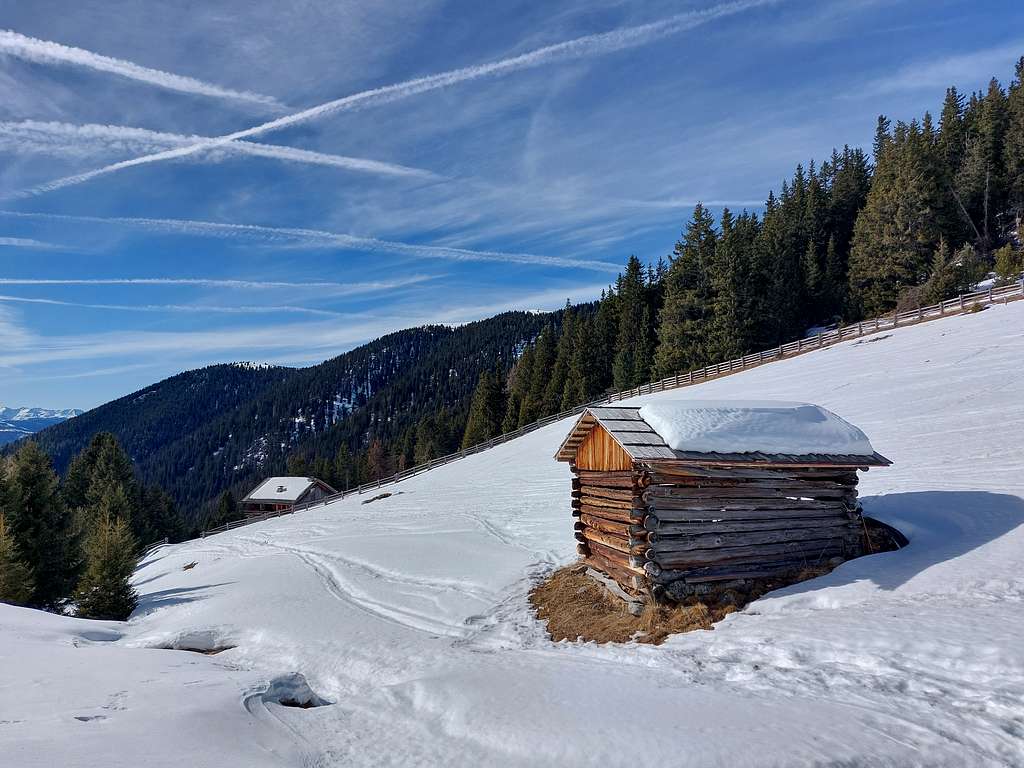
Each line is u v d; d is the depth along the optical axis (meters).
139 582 31.41
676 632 9.98
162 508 65.88
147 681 8.39
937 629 7.62
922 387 25.77
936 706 5.98
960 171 68.06
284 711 7.87
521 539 20.91
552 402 75.75
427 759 6.02
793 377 35.62
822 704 6.29
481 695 7.48
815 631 8.41
